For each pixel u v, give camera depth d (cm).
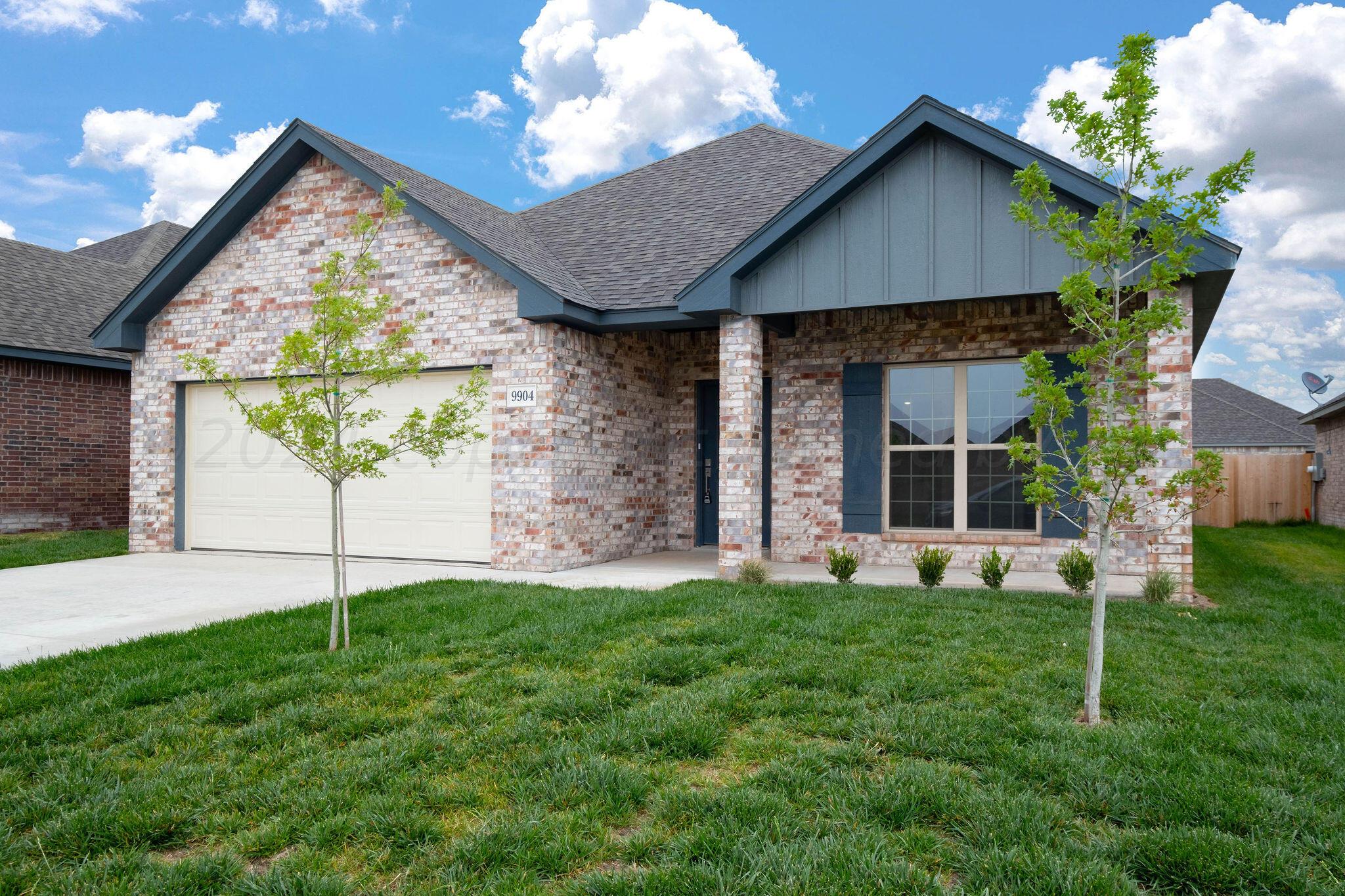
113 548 1315
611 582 960
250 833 340
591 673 543
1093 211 862
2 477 1477
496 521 1090
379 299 706
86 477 1616
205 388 1312
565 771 388
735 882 293
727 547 1004
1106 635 647
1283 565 1230
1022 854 310
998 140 875
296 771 402
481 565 1124
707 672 548
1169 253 492
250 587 941
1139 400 983
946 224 926
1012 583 949
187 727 464
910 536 1122
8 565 1139
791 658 570
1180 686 519
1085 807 357
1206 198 479
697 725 442
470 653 597
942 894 287
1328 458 2002
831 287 973
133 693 510
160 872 310
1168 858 306
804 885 291
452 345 1123
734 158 1496
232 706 486
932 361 1122
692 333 1345
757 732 449
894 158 945
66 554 1240
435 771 402
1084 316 514
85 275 1894
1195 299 936
